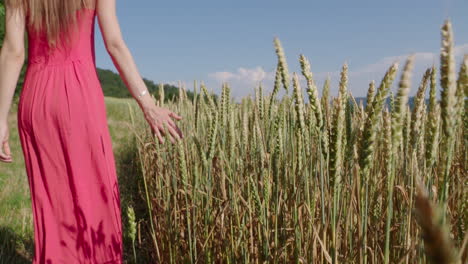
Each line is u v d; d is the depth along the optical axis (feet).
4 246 12.94
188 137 11.53
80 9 7.27
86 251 7.45
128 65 7.28
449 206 5.57
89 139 7.34
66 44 7.25
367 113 3.85
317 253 5.71
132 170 26.43
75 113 7.23
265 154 7.25
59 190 7.39
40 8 7.11
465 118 4.17
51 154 7.33
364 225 4.54
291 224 6.76
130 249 13.56
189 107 13.14
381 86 3.63
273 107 7.43
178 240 9.35
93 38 7.63
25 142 7.61
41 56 7.41
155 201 11.33
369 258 5.65
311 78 4.55
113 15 7.31
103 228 7.54
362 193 4.55
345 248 4.99
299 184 6.10
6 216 16.14
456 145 6.34
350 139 4.59
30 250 13.21
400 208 6.09
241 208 8.20
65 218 7.40
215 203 8.84
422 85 4.90
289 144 6.79
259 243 7.16
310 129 5.39
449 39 2.74
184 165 7.87
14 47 7.38
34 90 7.39
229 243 8.14
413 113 4.97
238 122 10.57
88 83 7.42
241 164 8.39
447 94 2.85
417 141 4.98
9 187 20.95
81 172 7.33
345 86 4.38
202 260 8.63
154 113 7.38
